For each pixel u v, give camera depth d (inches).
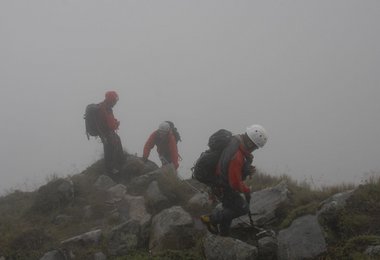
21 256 340.2
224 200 309.4
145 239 344.2
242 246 294.0
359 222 292.4
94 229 376.5
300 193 357.7
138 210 392.5
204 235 328.5
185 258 308.3
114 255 332.5
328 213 303.6
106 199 427.5
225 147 301.0
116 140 508.7
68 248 342.0
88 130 502.9
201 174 305.3
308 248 283.1
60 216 397.7
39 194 428.1
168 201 390.3
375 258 257.6
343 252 275.3
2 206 460.8
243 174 300.5
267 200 350.3
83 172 512.7
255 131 295.6
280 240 296.4
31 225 393.1
